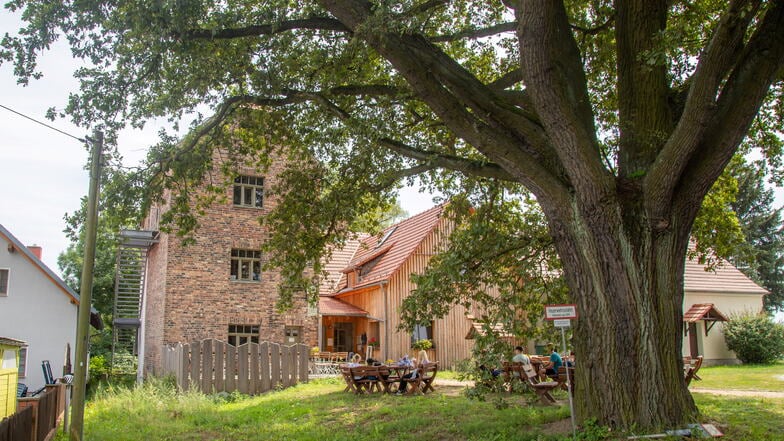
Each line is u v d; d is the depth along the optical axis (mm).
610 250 8688
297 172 14297
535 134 9609
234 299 24188
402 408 13820
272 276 24953
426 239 27844
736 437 8242
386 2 8789
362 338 28562
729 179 14367
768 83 8289
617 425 8609
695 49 12711
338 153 14016
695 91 7828
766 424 9258
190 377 18906
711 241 14328
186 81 11734
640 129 9383
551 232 9578
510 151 9141
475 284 11969
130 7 10023
